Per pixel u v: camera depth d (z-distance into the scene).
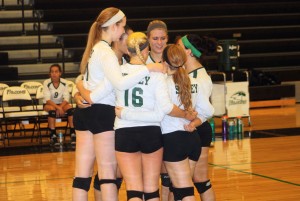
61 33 16.36
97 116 5.10
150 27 5.59
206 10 18.27
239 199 6.70
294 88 16.02
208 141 5.37
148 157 4.88
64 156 10.04
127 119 4.80
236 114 12.38
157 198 4.92
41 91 11.98
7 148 11.08
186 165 4.97
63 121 12.69
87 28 16.61
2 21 16.17
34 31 16.02
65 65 15.38
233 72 12.41
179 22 17.50
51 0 17.02
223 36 17.48
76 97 5.28
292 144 10.41
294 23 18.81
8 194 7.38
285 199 6.65
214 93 12.23
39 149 10.86
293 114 14.38
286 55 17.61
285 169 8.31
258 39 18.00
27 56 15.45
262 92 15.73
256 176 7.91
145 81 4.80
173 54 4.93
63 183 7.92
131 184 4.84
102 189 5.14
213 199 5.47
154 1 18.17
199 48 5.22
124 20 5.18
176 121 4.93
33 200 7.03
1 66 14.85
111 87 4.97
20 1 16.98
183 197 4.95
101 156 5.12
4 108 11.82
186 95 4.93
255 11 18.78
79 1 17.34
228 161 9.03
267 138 11.14
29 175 8.51
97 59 5.04
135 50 4.86
